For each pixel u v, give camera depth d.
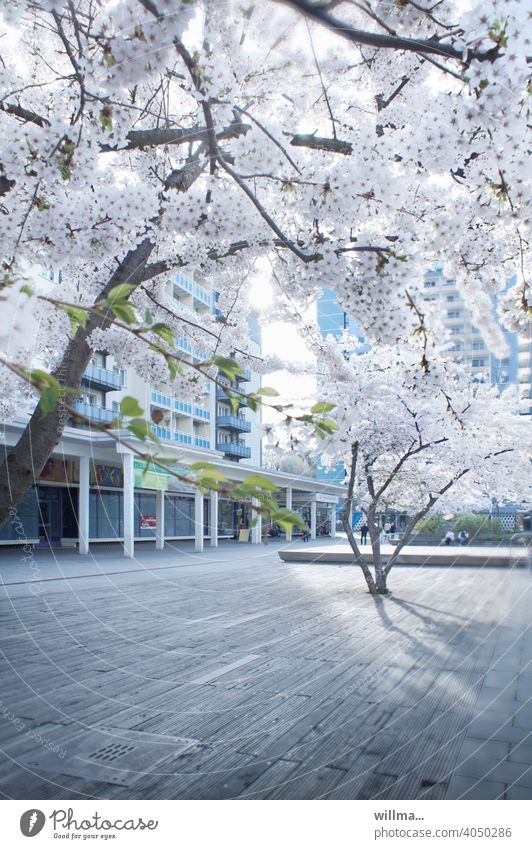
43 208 1.98
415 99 2.61
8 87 2.32
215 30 1.80
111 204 2.02
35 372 0.81
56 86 2.40
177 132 2.32
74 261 2.14
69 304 0.96
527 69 1.38
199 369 1.00
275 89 2.58
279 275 2.74
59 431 1.95
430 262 2.38
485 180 1.88
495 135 1.59
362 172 1.84
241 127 2.22
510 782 2.26
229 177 2.36
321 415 1.07
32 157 1.91
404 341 2.29
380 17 1.83
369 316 2.00
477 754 2.57
